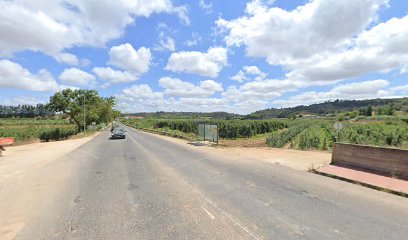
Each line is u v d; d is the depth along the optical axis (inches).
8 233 166.1
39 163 460.8
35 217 193.6
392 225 172.1
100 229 169.8
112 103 3068.4
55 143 985.5
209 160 462.6
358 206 209.0
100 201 229.8
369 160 323.6
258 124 1978.3
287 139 1010.7
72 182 305.3
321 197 233.3
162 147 725.9
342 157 363.6
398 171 287.1
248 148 655.1
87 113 1953.7
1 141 700.0
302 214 192.2
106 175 343.9
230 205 213.8
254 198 232.1
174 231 165.3
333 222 177.2
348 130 1233.4
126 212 200.7
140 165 419.8
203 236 157.5
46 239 156.7
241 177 317.4
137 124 3233.3
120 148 717.9
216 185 280.1
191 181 300.2
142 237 157.1
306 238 153.6
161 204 218.7
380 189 254.2
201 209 205.2
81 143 951.0
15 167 417.4
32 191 266.5
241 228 168.4
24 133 1254.3
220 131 1531.7
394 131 1049.5
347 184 278.2
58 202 228.8
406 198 229.0
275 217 186.9
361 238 153.6
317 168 352.8
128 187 277.6
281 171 350.3
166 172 356.5
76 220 185.9
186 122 2031.3
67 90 1873.8
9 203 227.9
